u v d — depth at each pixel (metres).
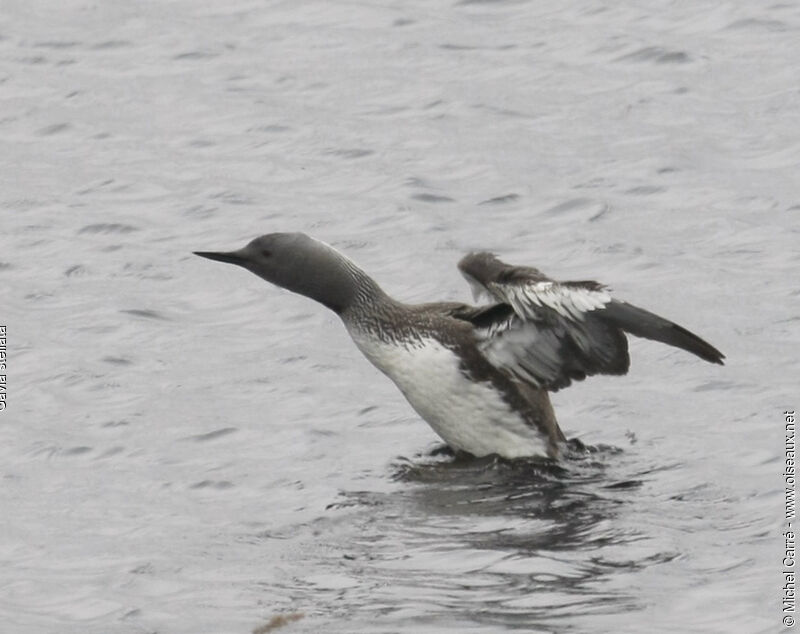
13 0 31.67
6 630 11.11
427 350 14.13
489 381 14.08
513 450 14.20
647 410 15.34
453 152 23.42
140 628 11.03
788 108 24.17
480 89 25.84
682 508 12.92
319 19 29.81
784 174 21.91
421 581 11.57
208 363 16.81
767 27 27.42
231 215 21.58
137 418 15.38
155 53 28.53
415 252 20.12
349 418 15.33
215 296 18.77
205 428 15.08
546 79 26.03
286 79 26.95
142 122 25.48
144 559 12.22
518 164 22.83
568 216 20.97
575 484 13.57
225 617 11.11
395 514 12.94
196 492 13.66
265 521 12.94
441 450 14.55
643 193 21.56
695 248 19.75
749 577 11.50
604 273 19.19
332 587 11.54
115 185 22.83
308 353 17.02
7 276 19.69
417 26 29.02
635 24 28.02
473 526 12.65
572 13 28.77
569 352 13.73
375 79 26.61
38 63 28.31
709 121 23.94
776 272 18.84
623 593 11.28
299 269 14.40
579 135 23.77
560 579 11.52
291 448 14.62
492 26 28.62
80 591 11.71
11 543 12.68
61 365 16.77
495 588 11.43
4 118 25.91
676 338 12.67
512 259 19.80
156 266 19.83
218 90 26.61
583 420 15.20
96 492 13.71
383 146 23.80
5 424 15.30
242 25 29.75
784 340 16.88
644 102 24.80
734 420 14.97
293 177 22.91
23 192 22.67
